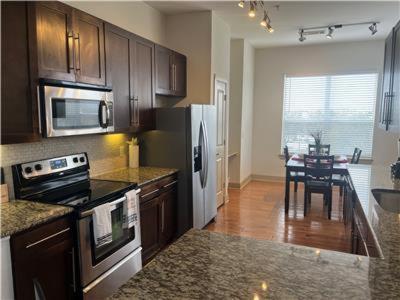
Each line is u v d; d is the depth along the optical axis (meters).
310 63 6.36
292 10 4.17
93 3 3.10
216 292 0.99
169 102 4.56
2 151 2.19
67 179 2.63
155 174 3.24
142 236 2.93
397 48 2.63
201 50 4.35
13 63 1.92
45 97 2.07
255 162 6.95
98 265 2.23
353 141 6.23
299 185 6.47
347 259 1.22
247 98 6.35
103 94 2.61
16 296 1.68
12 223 1.72
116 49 2.86
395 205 2.45
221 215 4.59
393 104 2.73
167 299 0.95
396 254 1.26
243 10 4.24
